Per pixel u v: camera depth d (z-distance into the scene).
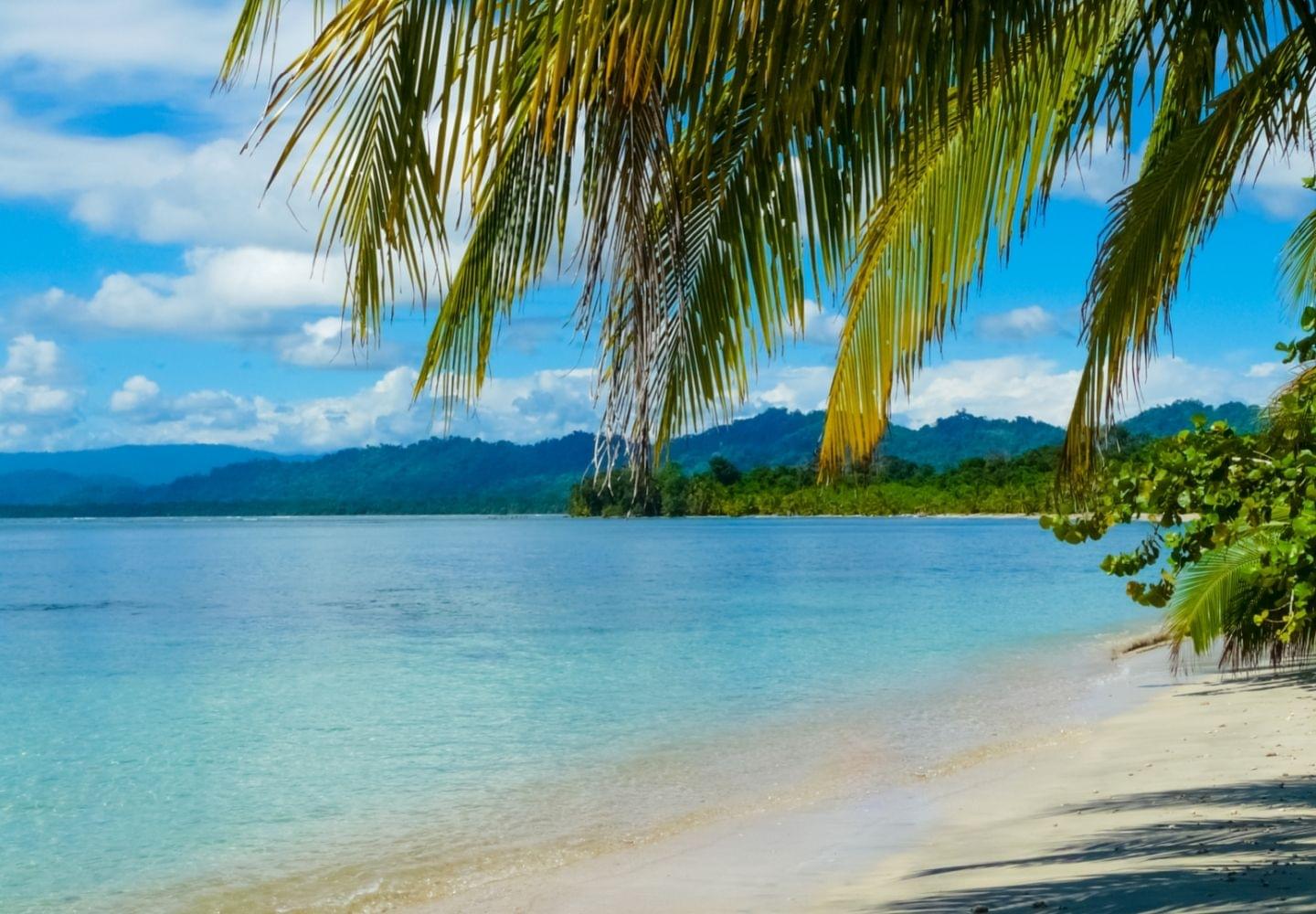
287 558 66.75
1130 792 7.73
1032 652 19.19
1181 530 5.72
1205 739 9.52
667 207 3.04
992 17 2.91
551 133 2.28
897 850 6.96
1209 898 4.70
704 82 2.41
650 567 52.47
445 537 110.88
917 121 2.98
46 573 51.88
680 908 6.09
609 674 18.03
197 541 103.88
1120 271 4.11
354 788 10.51
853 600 32.03
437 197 2.34
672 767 10.94
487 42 2.19
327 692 16.89
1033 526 115.69
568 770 11.01
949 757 10.45
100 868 8.20
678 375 3.38
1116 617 25.50
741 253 3.35
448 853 8.15
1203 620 10.94
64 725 14.57
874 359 4.21
